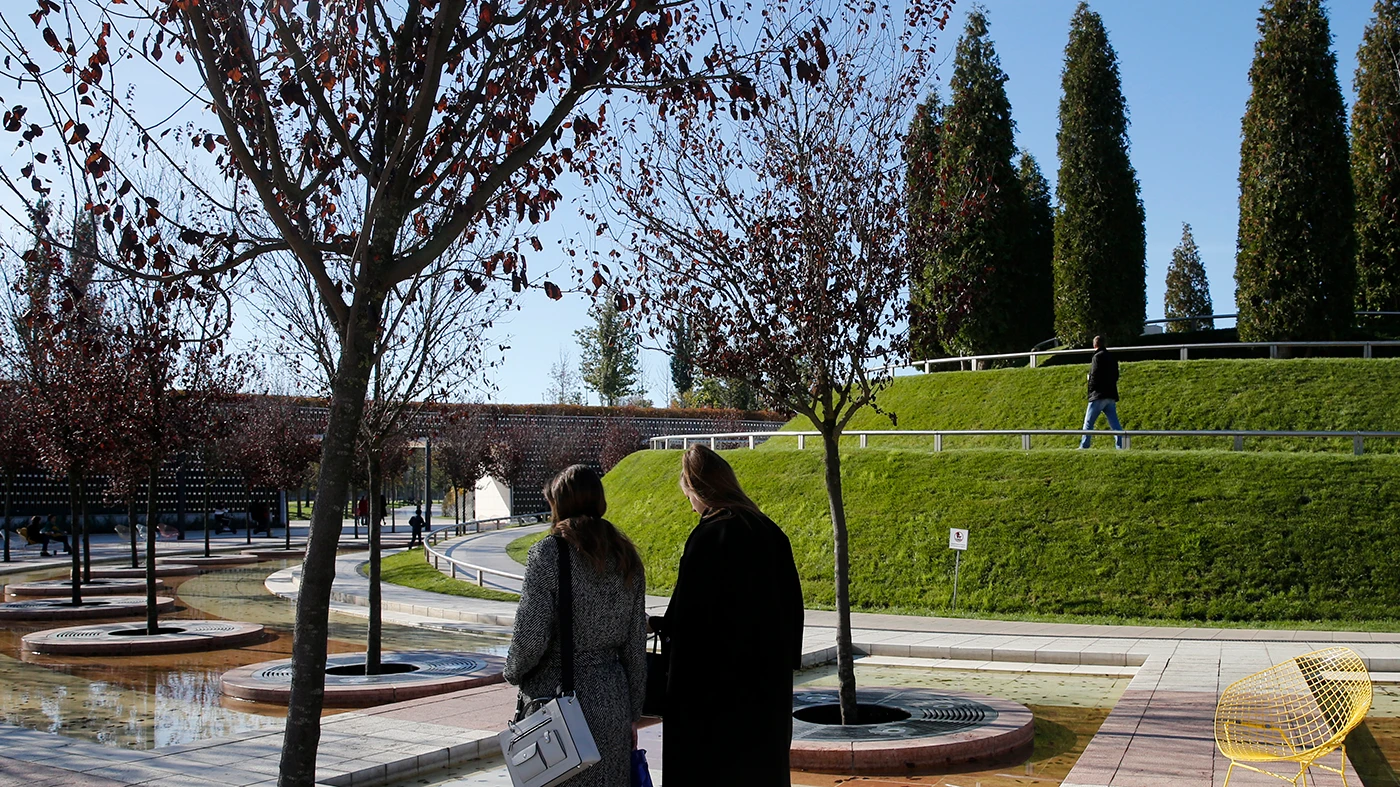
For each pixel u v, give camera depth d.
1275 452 20.55
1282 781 7.05
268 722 10.12
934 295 10.36
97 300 16.38
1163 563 18.44
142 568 29.97
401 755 8.00
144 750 8.34
